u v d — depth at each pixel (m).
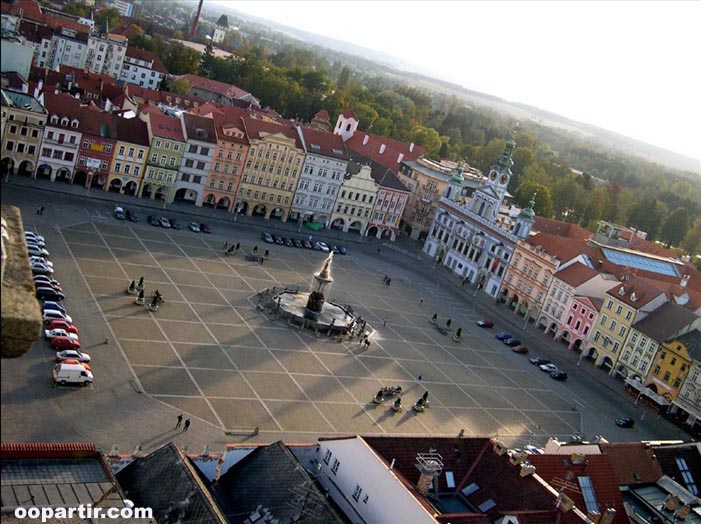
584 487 72.94
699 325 148.38
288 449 66.12
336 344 126.25
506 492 66.88
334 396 107.56
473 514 59.78
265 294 136.00
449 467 69.25
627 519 72.88
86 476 52.12
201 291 129.62
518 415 121.81
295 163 190.25
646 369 151.00
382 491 61.47
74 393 85.94
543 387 138.25
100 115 165.12
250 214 189.75
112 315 109.06
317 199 198.12
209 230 163.38
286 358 114.75
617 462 80.06
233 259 151.50
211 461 64.25
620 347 157.12
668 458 85.00
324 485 66.75
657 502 77.56
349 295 154.00
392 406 109.62
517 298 183.62
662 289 170.00
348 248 190.88
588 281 168.88
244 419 93.25
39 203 145.88
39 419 78.75
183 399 93.00
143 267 131.38
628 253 197.50
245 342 115.38
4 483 48.47
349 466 65.19
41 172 160.62
